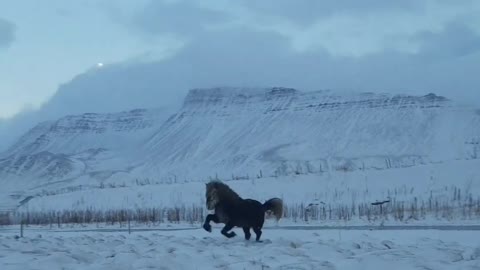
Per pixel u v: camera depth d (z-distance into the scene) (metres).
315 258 14.77
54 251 15.64
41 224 60.28
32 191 165.25
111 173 184.25
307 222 45.12
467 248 16.98
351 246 16.94
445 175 70.50
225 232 19.83
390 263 13.20
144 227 45.22
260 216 19.59
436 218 44.69
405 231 26.80
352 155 169.75
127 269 12.67
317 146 184.50
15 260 13.85
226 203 19.73
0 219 67.88
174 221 53.53
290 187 77.00
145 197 83.31
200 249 16.69
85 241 19.70
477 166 70.88
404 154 167.25
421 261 13.47
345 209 54.97
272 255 15.07
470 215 46.06
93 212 69.56
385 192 68.56
